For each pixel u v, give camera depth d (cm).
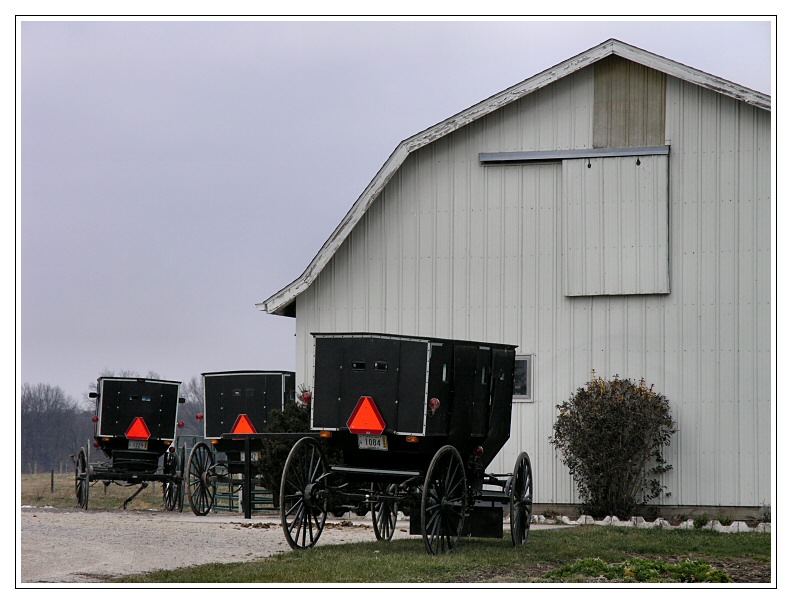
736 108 2127
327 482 1595
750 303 2108
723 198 2128
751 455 2089
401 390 1480
